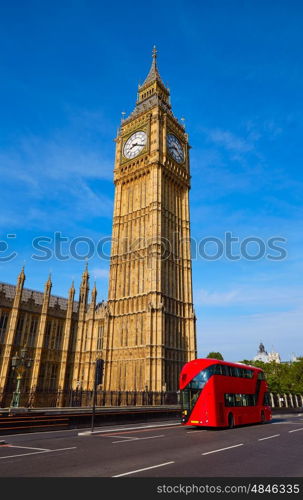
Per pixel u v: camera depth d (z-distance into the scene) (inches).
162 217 2736.2
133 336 2433.6
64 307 2871.6
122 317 2561.5
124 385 2326.5
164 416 1451.8
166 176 2942.9
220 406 1101.7
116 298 2662.4
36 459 581.9
